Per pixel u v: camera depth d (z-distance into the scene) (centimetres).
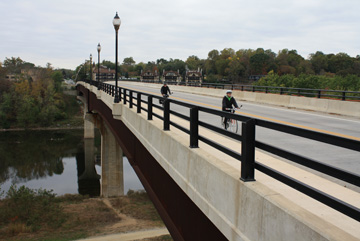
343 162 769
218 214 473
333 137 282
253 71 15375
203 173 541
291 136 1140
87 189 3991
